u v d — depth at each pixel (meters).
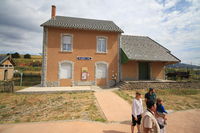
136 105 4.75
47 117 6.60
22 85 16.27
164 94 12.05
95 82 15.15
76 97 10.46
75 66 14.87
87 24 15.89
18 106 8.47
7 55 25.12
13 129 5.26
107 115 6.86
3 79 23.70
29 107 8.26
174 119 6.45
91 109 7.72
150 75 16.41
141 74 16.47
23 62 45.81
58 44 14.57
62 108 7.94
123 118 6.51
